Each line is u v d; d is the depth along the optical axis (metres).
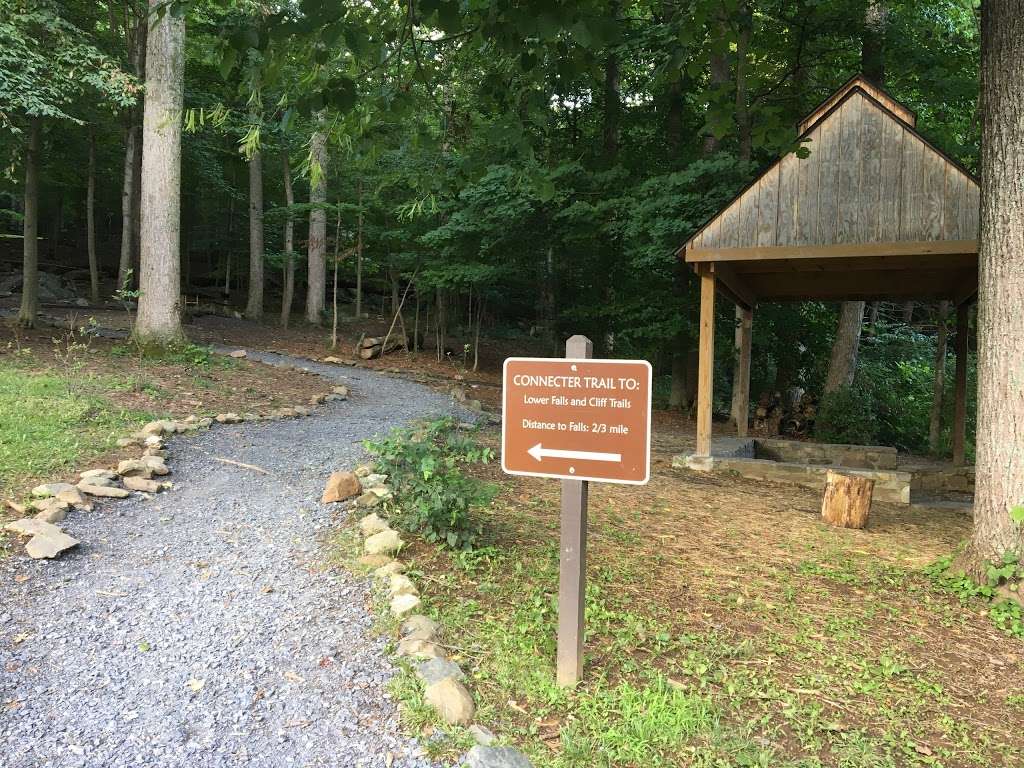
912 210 8.01
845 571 5.04
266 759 2.57
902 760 2.72
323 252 22.58
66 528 4.84
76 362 10.42
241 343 17.67
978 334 4.71
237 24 2.84
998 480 4.55
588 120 18.22
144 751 2.60
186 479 6.30
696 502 7.26
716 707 3.01
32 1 11.11
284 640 3.48
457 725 2.78
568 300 19.36
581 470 3.04
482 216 15.02
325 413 10.41
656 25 11.86
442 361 18.92
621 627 3.80
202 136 20.86
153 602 3.88
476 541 4.94
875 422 14.98
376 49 3.53
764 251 8.64
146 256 12.15
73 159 21.88
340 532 5.03
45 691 2.98
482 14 3.45
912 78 14.41
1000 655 3.70
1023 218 4.37
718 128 4.45
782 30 14.67
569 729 2.79
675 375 16.73
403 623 3.61
